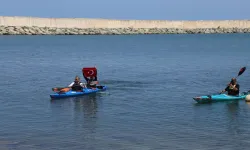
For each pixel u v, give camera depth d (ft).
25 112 99.60
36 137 79.51
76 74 175.83
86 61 241.96
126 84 144.46
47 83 148.56
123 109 102.47
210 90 131.34
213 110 100.32
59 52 325.01
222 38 634.43
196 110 100.63
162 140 77.61
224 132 82.12
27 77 164.76
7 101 112.88
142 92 126.82
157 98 116.78
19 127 86.17
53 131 83.35
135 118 93.45
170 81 152.25
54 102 110.93
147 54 305.94
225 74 173.27
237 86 112.37
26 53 310.45
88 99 114.52
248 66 208.54
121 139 78.33
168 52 329.52
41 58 263.49
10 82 150.00
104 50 352.90
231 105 105.09
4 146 74.43
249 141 76.74
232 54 300.81
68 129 84.79
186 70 191.11
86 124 88.58
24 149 73.05
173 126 86.53
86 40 545.03
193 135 80.38
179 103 109.40
